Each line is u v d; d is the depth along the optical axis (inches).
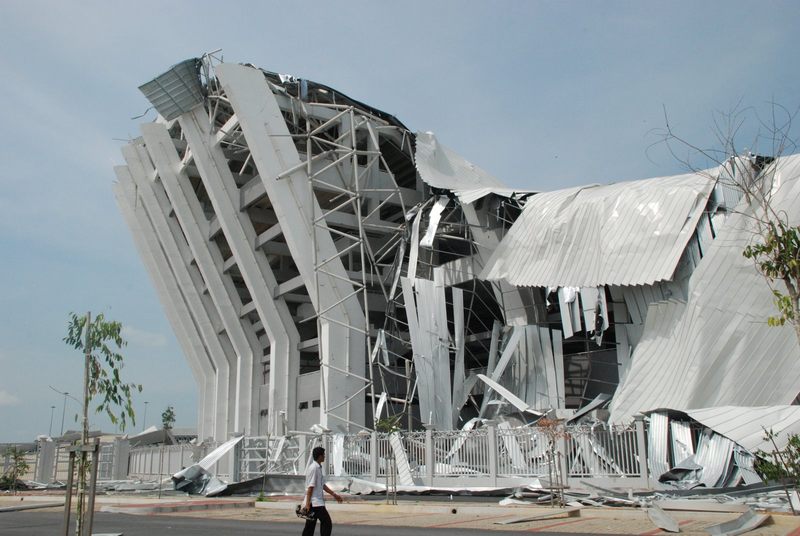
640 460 796.0
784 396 903.1
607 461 816.3
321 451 384.8
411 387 1544.0
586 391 1270.9
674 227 1066.7
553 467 813.2
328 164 1593.3
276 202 1422.2
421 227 1461.6
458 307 1331.2
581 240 1167.6
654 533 446.0
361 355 1464.1
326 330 1435.8
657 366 1028.5
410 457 984.9
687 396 951.6
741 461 749.3
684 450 800.9
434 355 1302.9
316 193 1599.4
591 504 655.8
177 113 1562.5
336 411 1411.2
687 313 1000.2
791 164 957.2
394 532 492.1
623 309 1183.6
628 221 1119.0
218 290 1791.3
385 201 1612.9
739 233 965.2
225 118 1670.8
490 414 1246.3
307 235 1439.5
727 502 602.2
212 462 1054.4
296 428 1581.0
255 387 1809.8
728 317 952.9
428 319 1327.5
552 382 1216.2
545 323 1312.7
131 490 1188.5
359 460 1036.5
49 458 1544.0
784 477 567.2
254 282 1609.3
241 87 1412.4
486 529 504.4
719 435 778.8
